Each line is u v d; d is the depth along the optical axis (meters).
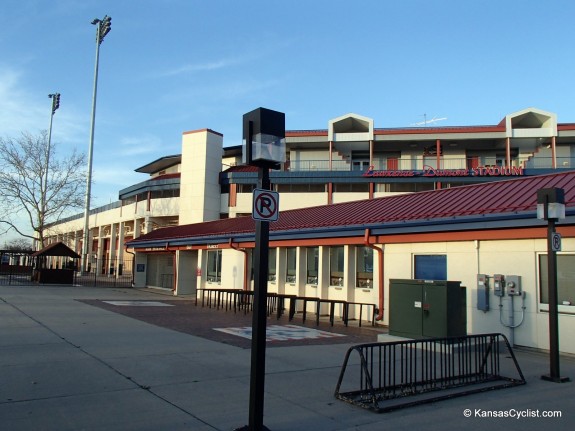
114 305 19.56
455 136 49.97
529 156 50.91
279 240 20.20
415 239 14.71
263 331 5.39
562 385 8.09
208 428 5.44
